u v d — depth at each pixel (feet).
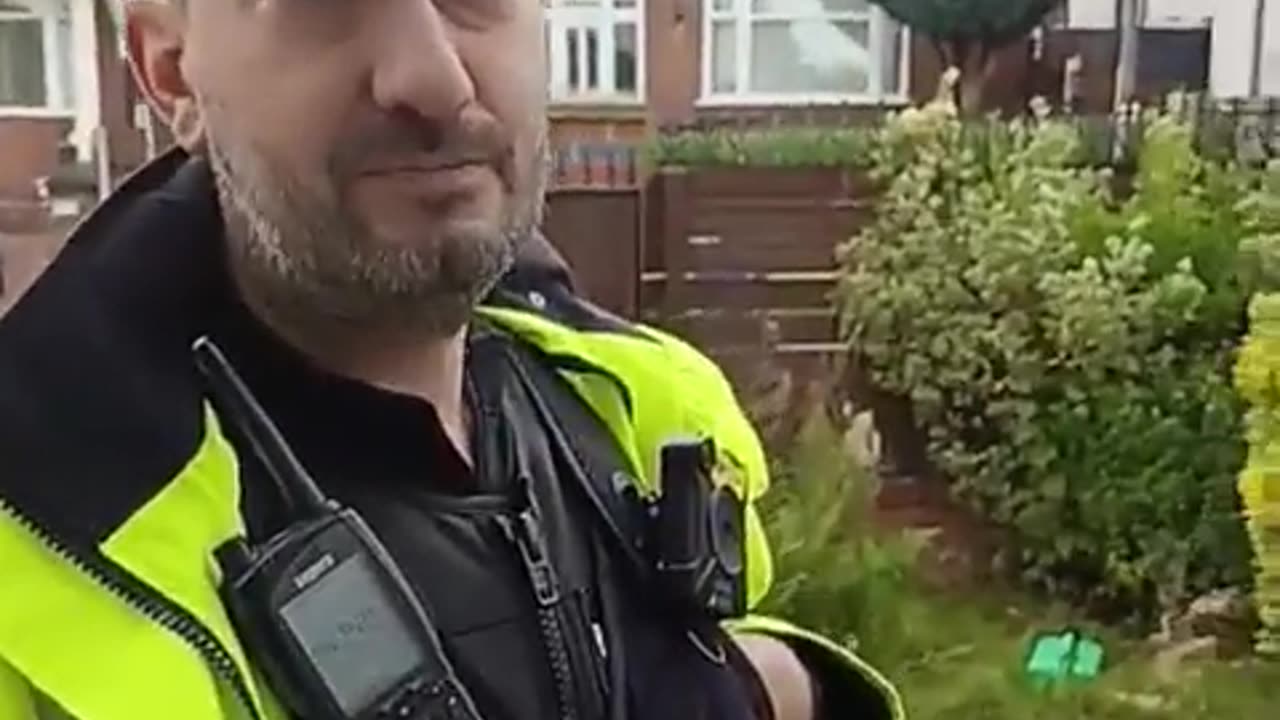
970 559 10.73
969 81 15.20
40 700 1.59
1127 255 10.34
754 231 12.45
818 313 12.22
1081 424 10.32
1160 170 10.98
